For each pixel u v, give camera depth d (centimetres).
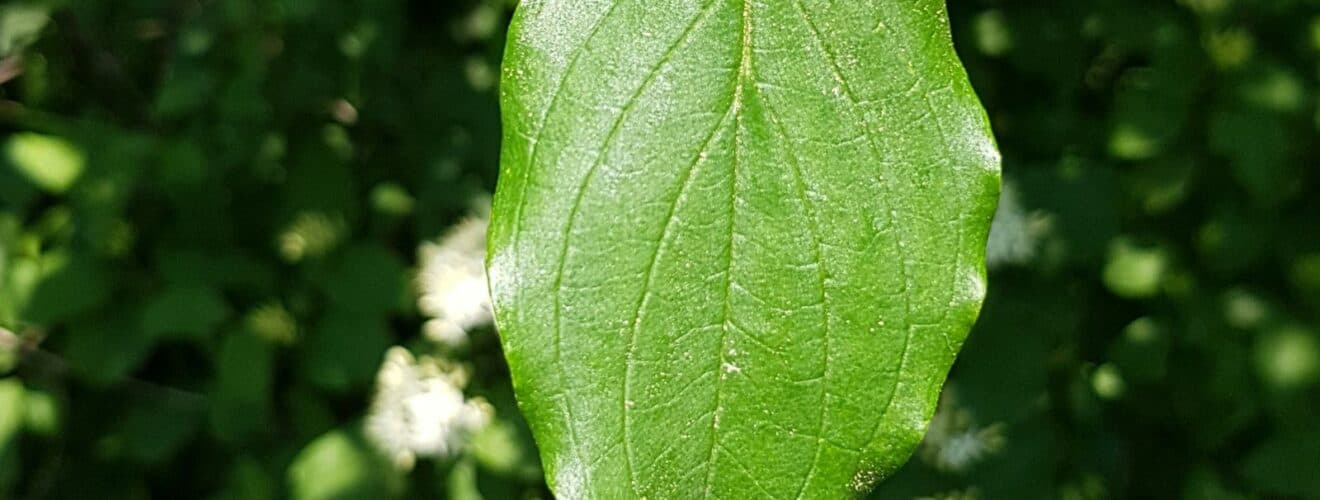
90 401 66
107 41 67
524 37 15
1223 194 66
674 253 15
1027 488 58
